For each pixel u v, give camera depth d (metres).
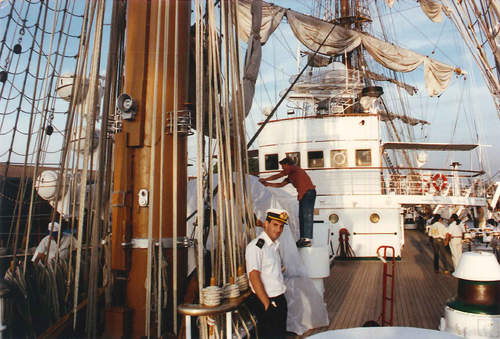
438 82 16.20
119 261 3.60
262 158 13.77
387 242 12.31
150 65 3.73
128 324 3.54
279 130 13.55
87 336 3.20
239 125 4.21
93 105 3.33
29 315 3.74
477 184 13.81
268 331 4.34
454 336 2.12
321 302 5.32
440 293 7.48
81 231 3.14
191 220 5.71
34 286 3.98
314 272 5.33
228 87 3.78
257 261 3.58
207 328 3.23
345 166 12.82
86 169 3.19
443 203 12.53
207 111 4.92
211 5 3.68
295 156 13.22
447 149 14.56
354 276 9.36
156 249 3.57
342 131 12.98
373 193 12.65
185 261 3.85
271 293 3.67
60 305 3.91
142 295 3.57
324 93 14.54
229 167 3.61
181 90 3.77
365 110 13.97
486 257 3.73
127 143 3.68
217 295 3.02
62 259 4.23
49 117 4.67
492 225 12.68
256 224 5.33
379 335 2.16
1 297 3.47
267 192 6.42
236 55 4.22
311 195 5.68
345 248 12.36
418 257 12.72
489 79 4.59
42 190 4.82
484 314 3.61
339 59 19.98
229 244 3.46
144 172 3.68
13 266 3.86
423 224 21.81
